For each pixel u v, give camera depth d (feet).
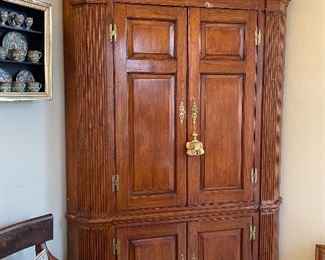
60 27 6.84
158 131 7.13
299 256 8.09
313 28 7.65
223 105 7.37
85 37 6.67
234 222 7.59
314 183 7.87
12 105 5.94
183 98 7.17
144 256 7.21
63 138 7.04
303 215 8.00
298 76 7.83
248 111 7.48
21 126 6.14
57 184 6.97
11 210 6.00
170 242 7.34
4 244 5.49
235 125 7.46
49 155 6.76
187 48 7.10
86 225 6.88
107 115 6.82
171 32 7.04
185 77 7.14
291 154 8.00
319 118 7.73
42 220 6.10
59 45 6.86
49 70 6.14
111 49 6.75
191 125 7.23
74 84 6.84
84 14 6.64
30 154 6.35
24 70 5.99
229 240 7.59
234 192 7.55
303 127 7.86
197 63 7.16
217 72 7.29
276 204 7.72
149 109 7.06
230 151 7.48
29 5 5.72
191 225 7.39
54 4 6.71
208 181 7.41
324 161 7.75
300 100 7.85
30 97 5.81
